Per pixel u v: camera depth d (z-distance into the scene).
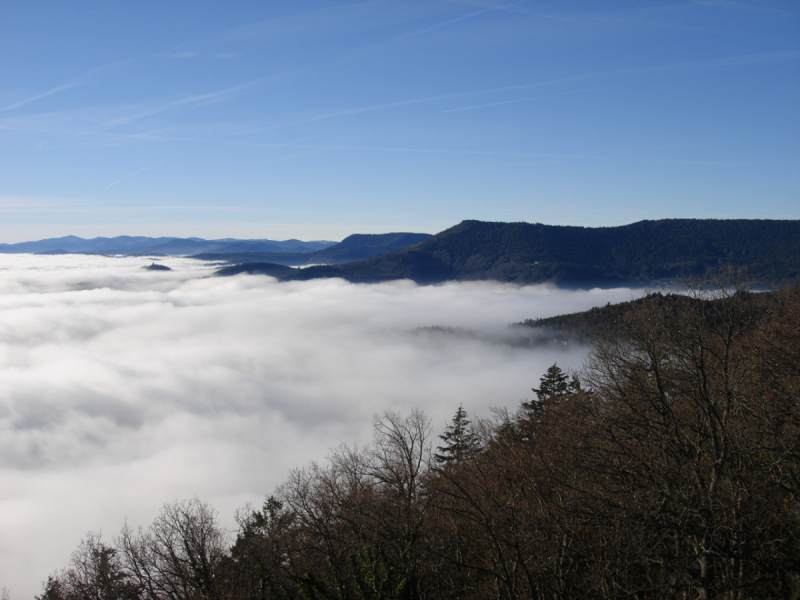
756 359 23.06
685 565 16.84
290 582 24.14
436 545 22.42
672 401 24.83
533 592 21.19
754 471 19.06
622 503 19.69
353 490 25.80
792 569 16.70
